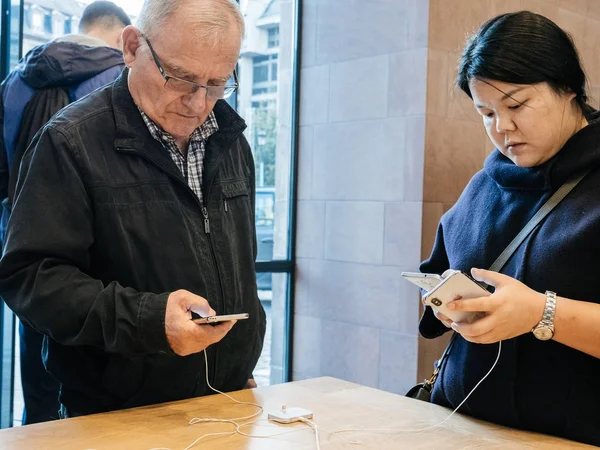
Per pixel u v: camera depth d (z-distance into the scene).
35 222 1.44
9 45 2.82
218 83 1.53
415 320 3.14
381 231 3.29
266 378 3.77
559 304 1.29
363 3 3.36
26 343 2.38
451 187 3.23
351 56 3.43
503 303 1.28
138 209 1.53
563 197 1.42
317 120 3.62
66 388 1.59
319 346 3.62
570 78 1.39
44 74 2.29
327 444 1.28
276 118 3.69
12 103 2.34
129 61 1.57
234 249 1.70
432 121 3.12
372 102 3.33
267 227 3.70
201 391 1.64
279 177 3.72
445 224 1.70
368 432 1.36
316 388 1.69
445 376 1.60
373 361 3.33
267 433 1.33
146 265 1.53
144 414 1.44
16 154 2.33
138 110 1.57
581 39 4.00
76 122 1.52
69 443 1.24
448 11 3.15
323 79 3.59
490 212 1.57
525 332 1.31
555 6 3.79
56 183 1.47
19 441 1.25
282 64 3.69
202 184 1.68
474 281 1.29
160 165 1.56
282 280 3.74
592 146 1.38
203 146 1.70
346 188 3.47
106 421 1.38
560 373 1.39
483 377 1.48
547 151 1.43
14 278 1.43
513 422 1.45
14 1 2.80
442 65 3.14
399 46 3.20
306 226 3.69
